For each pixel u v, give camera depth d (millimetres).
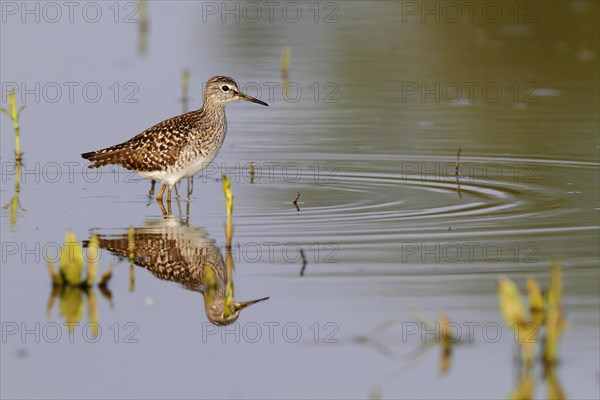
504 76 23766
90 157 15562
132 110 20641
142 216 14430
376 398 8875
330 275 11680
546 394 8836
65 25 28672
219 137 15867
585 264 11836
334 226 13695
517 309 9430
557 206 14586
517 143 18625
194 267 12188
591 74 23859
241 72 24000
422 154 18031
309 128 19953
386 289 11148
